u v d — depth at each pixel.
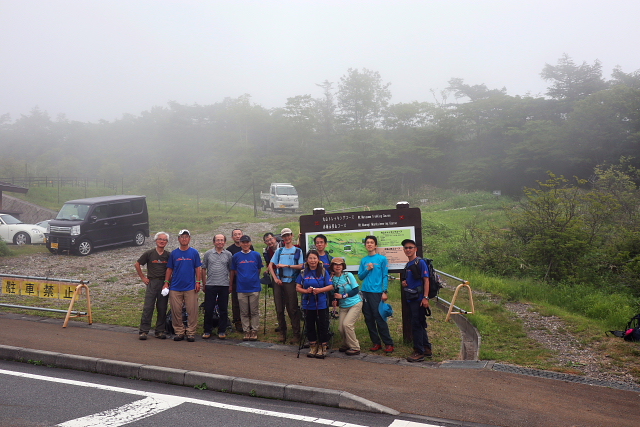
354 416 4.88
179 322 7.77
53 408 4.90
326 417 4.84
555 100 52.62
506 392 5.46
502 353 7.14
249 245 7.90
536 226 13.42
